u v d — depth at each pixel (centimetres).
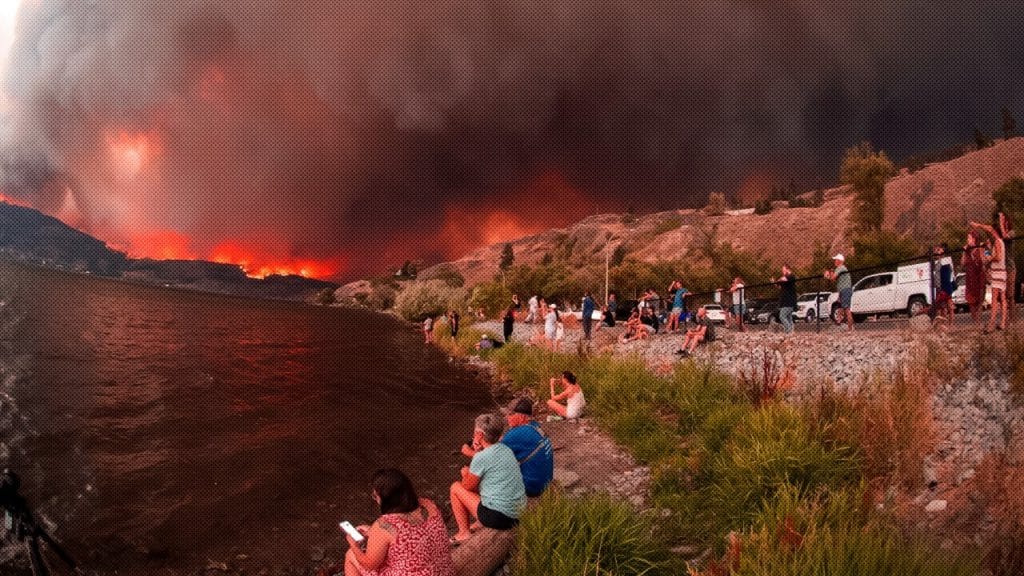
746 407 810
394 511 399
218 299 14850
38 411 1080
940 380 694
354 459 952
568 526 482
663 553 496
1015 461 486
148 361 1933
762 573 367
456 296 5862
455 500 560
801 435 609
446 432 1180
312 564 597
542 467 615
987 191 7731
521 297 8131
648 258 12731
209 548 612
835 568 361
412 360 2409
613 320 2602
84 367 1673
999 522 417
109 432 991
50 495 698
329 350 2770
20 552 551
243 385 1578
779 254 10262
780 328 1617
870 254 4462
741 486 569
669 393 1031
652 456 835
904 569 361
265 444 993
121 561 564
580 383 1296
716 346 1394
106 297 6969
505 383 1772
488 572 481
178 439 986
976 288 1035
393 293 16350
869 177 5675
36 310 3731
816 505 456
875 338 1115
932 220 7881
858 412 637
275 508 730
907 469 544
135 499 715
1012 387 600
